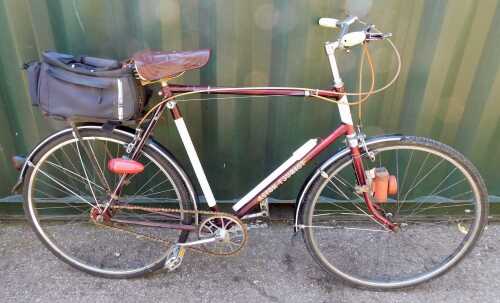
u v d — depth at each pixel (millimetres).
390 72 2232
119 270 2266
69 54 2109
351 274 2238
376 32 1895
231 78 2227
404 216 2598
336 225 2637
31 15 2076
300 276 2316
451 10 2066
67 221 2625
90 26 2102
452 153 1979
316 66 2199
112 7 2057
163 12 2061
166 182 2545
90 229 2588
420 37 2139
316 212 2641
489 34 2127
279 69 2205
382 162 2488
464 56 2188
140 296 2195
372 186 2008
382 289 2244
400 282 2236
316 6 2047
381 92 2285
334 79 1875
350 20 1814
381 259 2432
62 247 2338
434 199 2611
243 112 2326
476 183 2033
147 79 1798
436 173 2525
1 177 2512
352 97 2301
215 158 2475
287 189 2574
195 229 2125
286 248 2480
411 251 2486
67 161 2453
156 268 2250
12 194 2582
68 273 2311
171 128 2383
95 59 1847
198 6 2047
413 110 2334
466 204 2617
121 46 2154
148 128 1971
